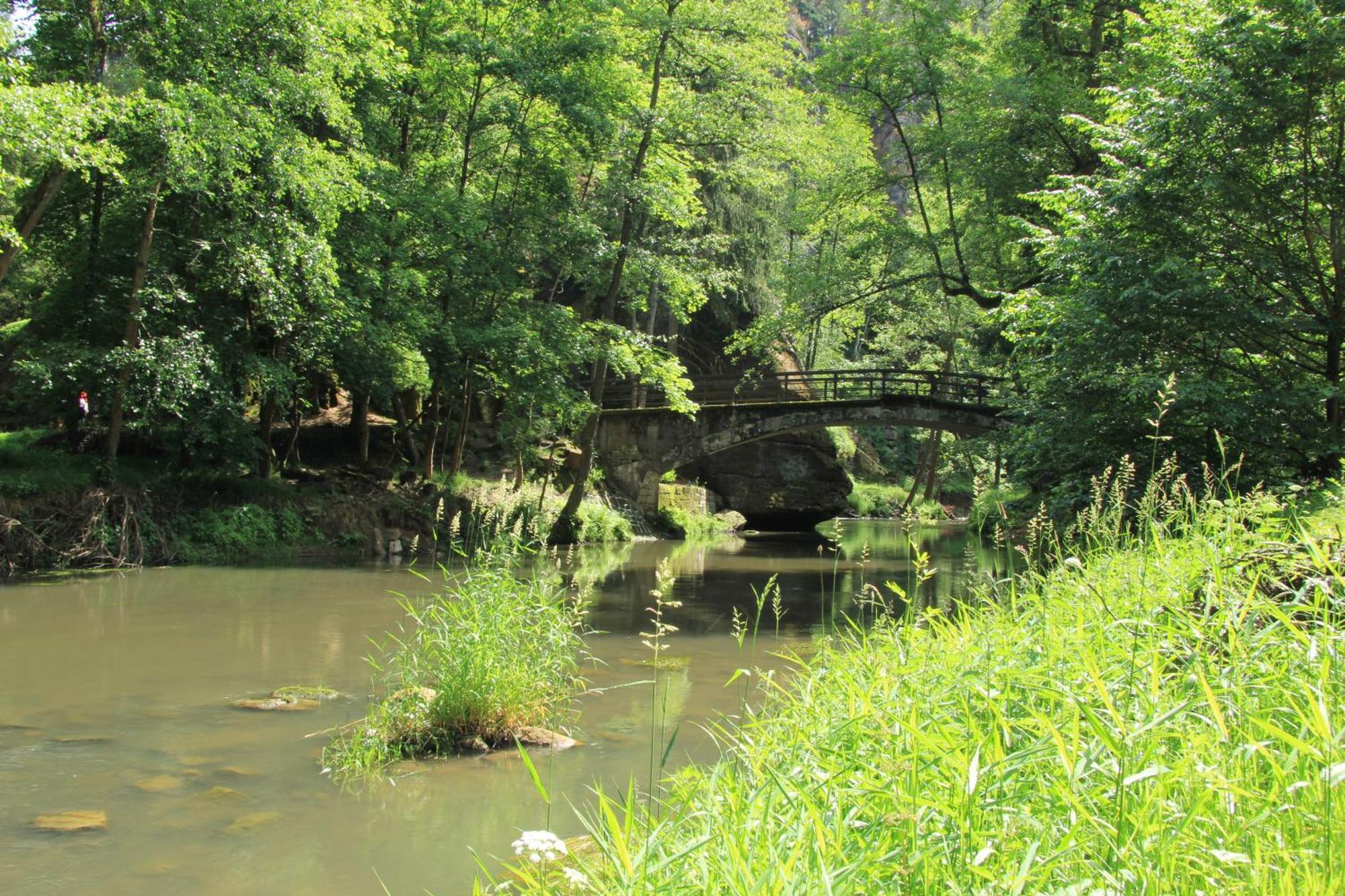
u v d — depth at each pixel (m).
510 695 7.04
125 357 15.88
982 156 22.45
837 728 3.89
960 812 2.59
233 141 15.58
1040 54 23.72
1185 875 2.34
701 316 38.03
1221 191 11.91
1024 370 14.06
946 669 4.13
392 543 20.41
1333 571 3.91
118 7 15.60
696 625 12.58
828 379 28.86
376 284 19.38
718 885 2.63
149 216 16.41
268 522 19.41
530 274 24.22
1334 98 11.78
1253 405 11.41
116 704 8.01
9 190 13.83
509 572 7.64
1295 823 2.46
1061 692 3.34
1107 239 12.95
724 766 3.72
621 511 28.34
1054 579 5.11
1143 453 11.51
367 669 9.36
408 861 4.89
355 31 17.98
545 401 21.91
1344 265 12.18
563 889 3.48
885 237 24.25
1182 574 4.27
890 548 26.33
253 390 20.72
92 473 17.33
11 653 10.03
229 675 9.09
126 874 4.73
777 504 35.47
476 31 22.75
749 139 23.67
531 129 22.69
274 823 5.42
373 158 20.50
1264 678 3.27
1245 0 11.95
